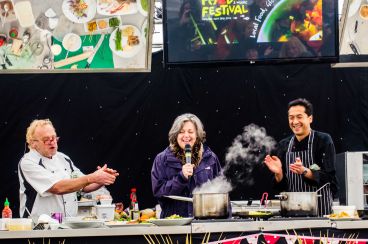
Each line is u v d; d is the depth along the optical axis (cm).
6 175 734
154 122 750
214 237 334
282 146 494
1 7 475
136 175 746
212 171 434
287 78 748
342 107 746
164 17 478
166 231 334
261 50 479
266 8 478
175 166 423
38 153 474
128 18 478
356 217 374
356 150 743
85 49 480
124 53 480
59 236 332
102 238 333
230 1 478
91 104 747
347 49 500
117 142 748
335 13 476
